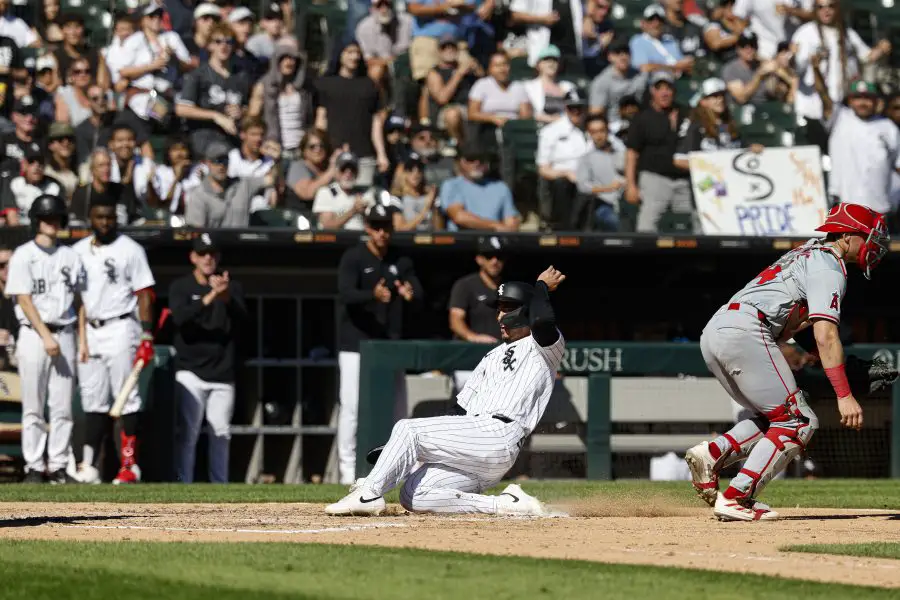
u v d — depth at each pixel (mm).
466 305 42625
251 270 47156
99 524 22797
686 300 50062
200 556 16984
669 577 15148
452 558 16797
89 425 40969
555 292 49531
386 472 23953
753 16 62938
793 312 23609
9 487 36281
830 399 41500
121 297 40750
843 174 53969
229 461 47531
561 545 18719
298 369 47406
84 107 51562
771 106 57875
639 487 34469
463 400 25141
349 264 41812
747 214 49375
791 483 38562
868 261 23453
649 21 60375
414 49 59344
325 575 15203
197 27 57219
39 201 39250
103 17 58875
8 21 57500
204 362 42406
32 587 14289
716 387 41938
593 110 54562
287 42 54656
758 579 15055
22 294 39031
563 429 41125
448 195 49156
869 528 22312
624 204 51062
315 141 49531
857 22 66562
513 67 60188
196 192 46906
